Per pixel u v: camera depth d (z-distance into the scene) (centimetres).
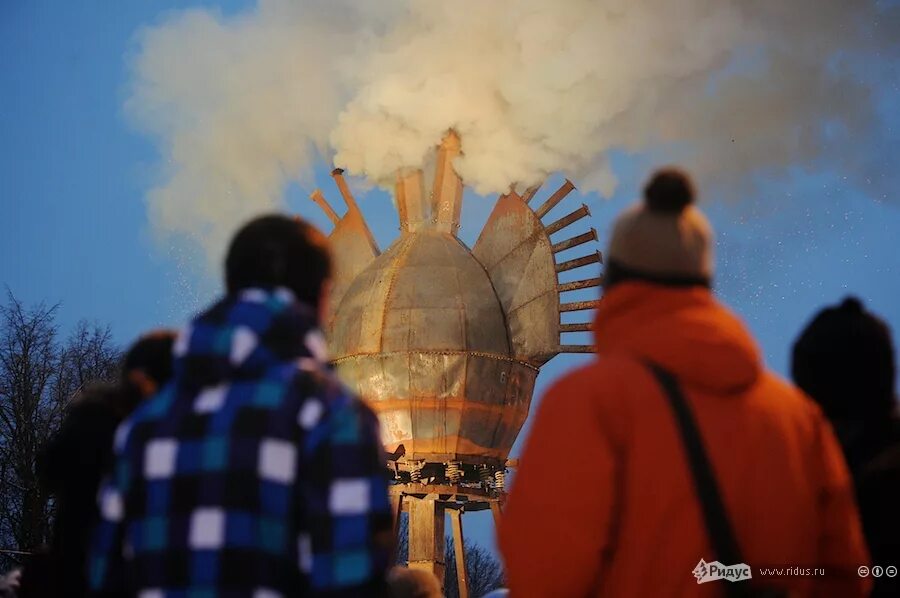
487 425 2184
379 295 2223
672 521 418
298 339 438
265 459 411
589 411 426
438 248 2281
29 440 3516
